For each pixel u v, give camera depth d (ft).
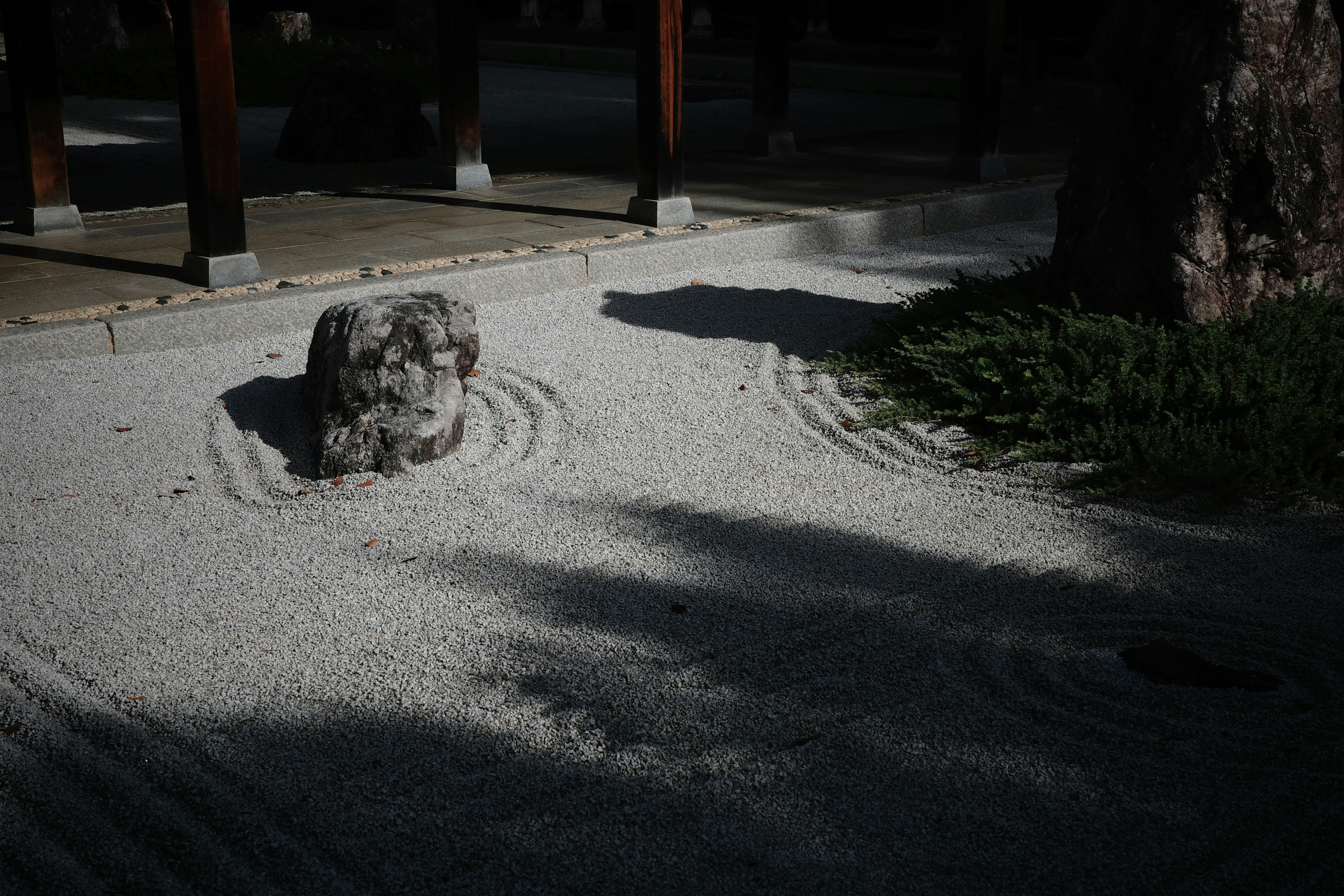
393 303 17.88
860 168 39.86
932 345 19.25
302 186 37.60
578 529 14.65
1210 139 17.19
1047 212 35.88
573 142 46.98
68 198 29.55
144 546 14.21
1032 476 16.21
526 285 25.70
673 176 30.27
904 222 32.14
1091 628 12.19
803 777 9.79
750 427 18.11
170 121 52.06
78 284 24.04
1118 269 18.72
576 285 26.50
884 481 16.20
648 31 29.12
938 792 9.57
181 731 10.48
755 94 42.91
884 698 10.93
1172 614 12.43
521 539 14.38
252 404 18.93
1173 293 17.79
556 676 11.33
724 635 12.05
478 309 24.61
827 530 14.61
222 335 22.27
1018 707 10.77
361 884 8.58
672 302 25.14
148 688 11.14
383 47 70.64
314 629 12.25
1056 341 18.39
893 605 12.64
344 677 11.35
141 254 26.78
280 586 13.21
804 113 56.90
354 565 13.74
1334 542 14.05
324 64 42.16
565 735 10.39
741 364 20.92
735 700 10.91
